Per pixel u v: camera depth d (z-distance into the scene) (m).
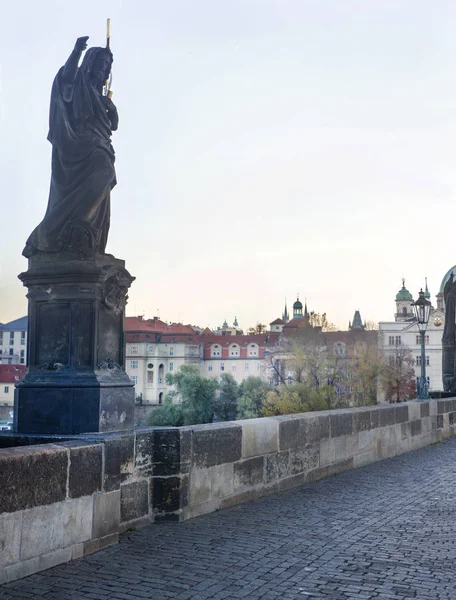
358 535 7.95
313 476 11.93
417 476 12.56
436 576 6.38
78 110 9.45
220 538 7.68
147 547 7.24
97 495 7.08
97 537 7.07
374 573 6.46
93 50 9.70
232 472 9.61
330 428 12.65
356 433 13.80
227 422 9.96
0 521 5.93
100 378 8.83
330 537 7.84
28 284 9.19
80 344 8.91
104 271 9.01
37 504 6.32
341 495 10.55
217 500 9.26
